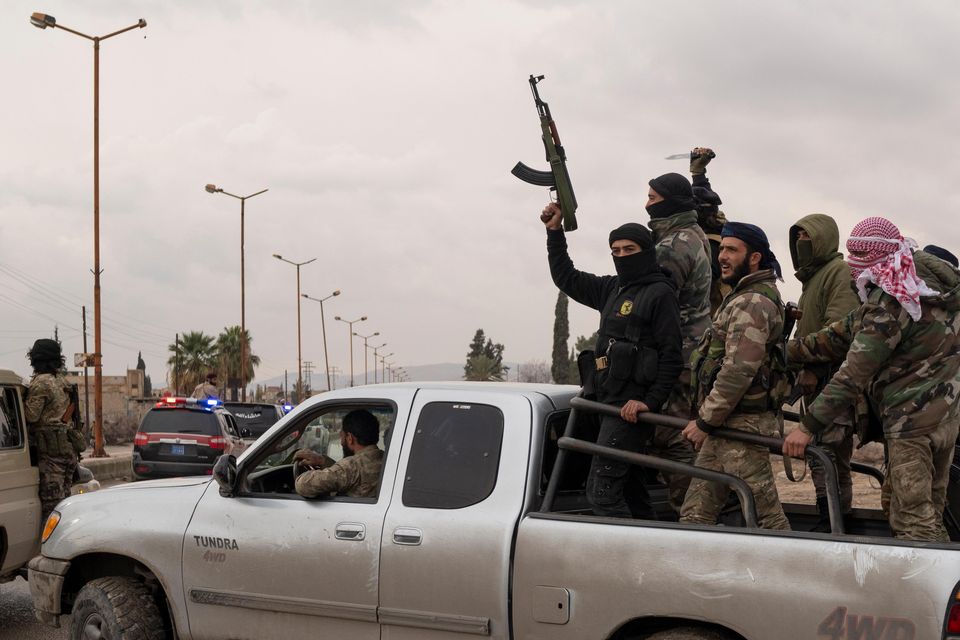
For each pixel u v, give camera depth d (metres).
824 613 3.92
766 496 4.72
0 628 7.75
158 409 19.27
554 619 4.45
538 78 5.96
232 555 5.29
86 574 6.02
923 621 3.75
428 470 4.95
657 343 4.93
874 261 4.46
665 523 4.34
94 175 30.22
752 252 4.87
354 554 4.94
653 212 5.92
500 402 4.95
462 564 4.67
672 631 4.29
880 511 5.60
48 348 8.09
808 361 5.30
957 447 5.04
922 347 4.45
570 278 6.00
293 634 5.12
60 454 8.02
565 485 5.14
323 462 5.61
